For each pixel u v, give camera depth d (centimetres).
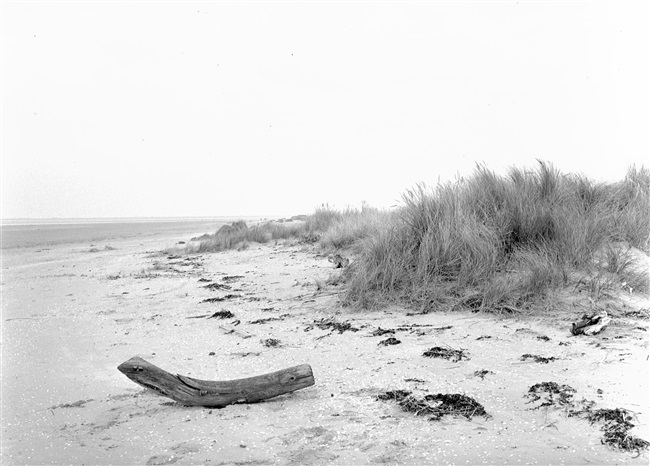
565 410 377
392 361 499
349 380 458
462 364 482
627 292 672
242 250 1498
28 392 461
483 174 912
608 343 521
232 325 672
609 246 766
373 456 327
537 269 696
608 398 394
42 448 353
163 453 343
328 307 738
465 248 767
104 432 378
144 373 416
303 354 539
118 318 752
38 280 1138
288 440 353
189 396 418
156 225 4453
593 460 314
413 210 858
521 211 813
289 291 869
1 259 1595
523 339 551
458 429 358
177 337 633
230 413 404
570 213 821
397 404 401
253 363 520
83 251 1795
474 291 704
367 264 791
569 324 591
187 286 984
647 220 814
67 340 639
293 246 1431
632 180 946
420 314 675
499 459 318
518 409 385
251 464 325
